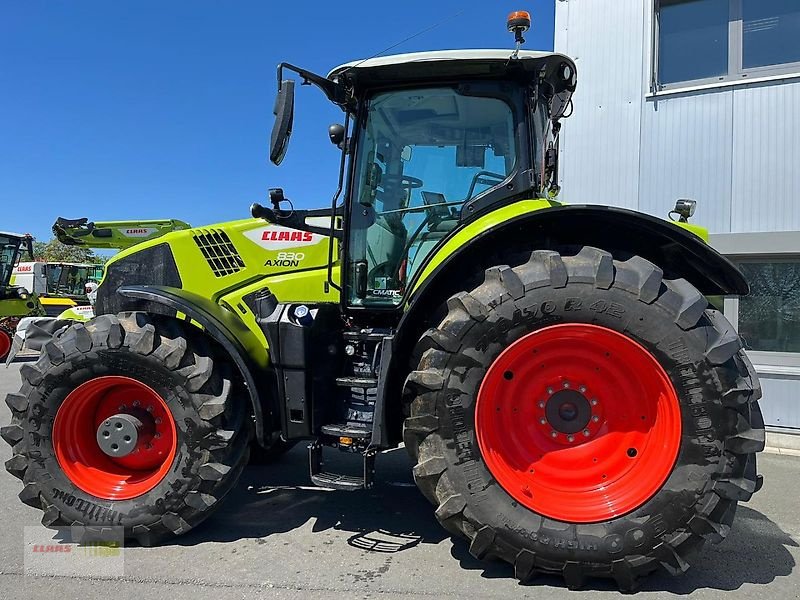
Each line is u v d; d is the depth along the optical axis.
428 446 2.68
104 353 3.01
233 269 3.70
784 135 5.59
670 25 6.12
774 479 4.38
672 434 2.54
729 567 2.83
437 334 2.67
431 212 3.27
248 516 3.47
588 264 2.61
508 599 2.50
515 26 2.99
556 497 2.64
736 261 5.88
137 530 2.99
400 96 3.27
